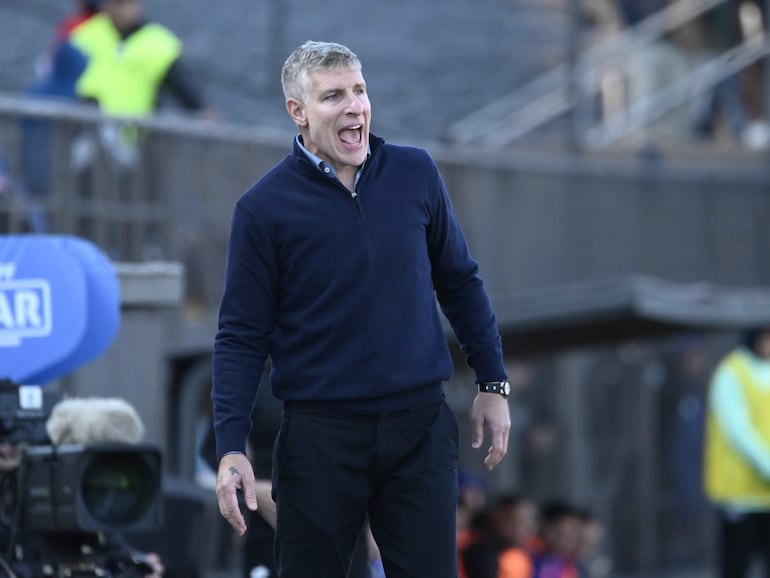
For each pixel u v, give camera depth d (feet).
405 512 55.16
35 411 66.64
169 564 87.45
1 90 168.04
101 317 72.74
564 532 128.47
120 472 64.44
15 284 72.43
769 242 160.45
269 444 73.46
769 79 184.85
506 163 133.80
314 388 54.65
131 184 103.40
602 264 143.02
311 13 199.31
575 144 172.35
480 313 57.62
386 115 185.26
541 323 119.03
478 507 119.65
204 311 108.37
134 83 123.54
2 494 65.72
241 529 54.24
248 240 55.01
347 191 54.80
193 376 103.19
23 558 64.49
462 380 143.13
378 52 197.47
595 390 157.58
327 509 54.90
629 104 180.04
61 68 122.93
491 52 196.44
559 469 153.07
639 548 159.53
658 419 162.40
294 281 54.90
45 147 98.02
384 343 54.44
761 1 185.37
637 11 188.75
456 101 187.93
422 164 56.03
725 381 134.62
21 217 96.07
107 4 124.26
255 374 55.36
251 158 112.57
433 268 57.26
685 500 164.76
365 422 54.70
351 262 54.39
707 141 179.01
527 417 150.82
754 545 135.23
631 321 122.31
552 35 192.54
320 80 54.29
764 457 133.59
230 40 188.85
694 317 124.67
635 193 147.33
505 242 133.28
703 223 154.40
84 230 100.01
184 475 101.86
